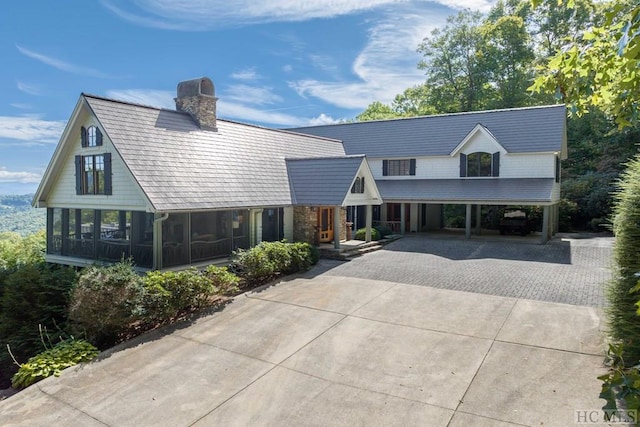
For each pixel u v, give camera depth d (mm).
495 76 35000
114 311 8539
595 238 20781
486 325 8516
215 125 17000
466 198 20281
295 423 5582
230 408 6016
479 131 21953
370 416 5652
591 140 29359
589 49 4316
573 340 7566
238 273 13258
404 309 9734
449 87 37500
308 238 17094
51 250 16281
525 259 15172
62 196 15586
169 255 12680
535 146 20703
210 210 13023
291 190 17141
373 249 17938
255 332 8758
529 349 7320
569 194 25938
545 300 9984
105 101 13758
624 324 6273
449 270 13484
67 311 10227
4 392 7211
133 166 12273
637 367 2355
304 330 8742
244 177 15609
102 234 14391
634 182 6586
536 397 5852
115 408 6156
